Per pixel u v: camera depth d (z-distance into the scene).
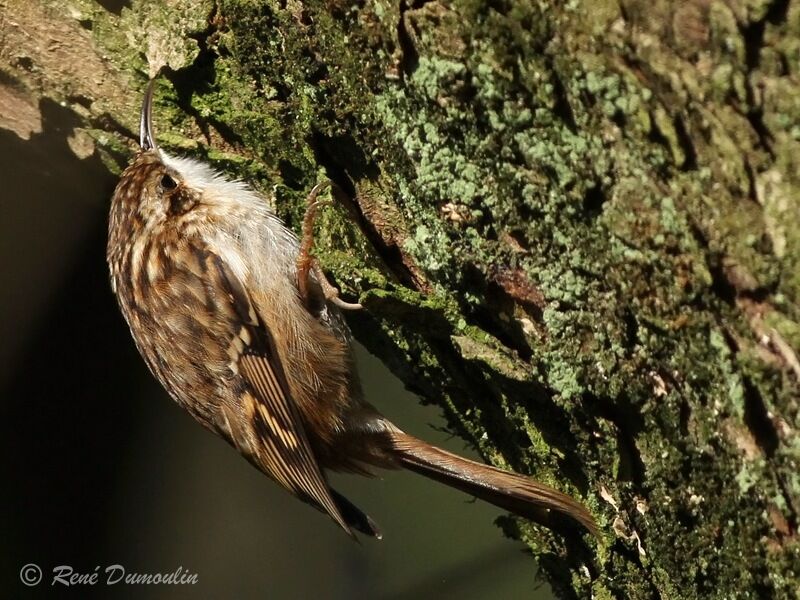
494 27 3.39
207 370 3.47
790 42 3.37
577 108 3.39
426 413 3.54
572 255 3.40
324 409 3.46
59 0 3.46
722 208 3.38
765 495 3.39
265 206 3.46
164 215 3.46
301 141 3.44
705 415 3.39
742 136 3.37
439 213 3.42
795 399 3.38
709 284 3.38
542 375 3.42
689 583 3.41
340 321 3.46
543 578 3.46
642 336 3.40
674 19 3.37
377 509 3.54
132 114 3.46
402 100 3.42
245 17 3.44
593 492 3.43
